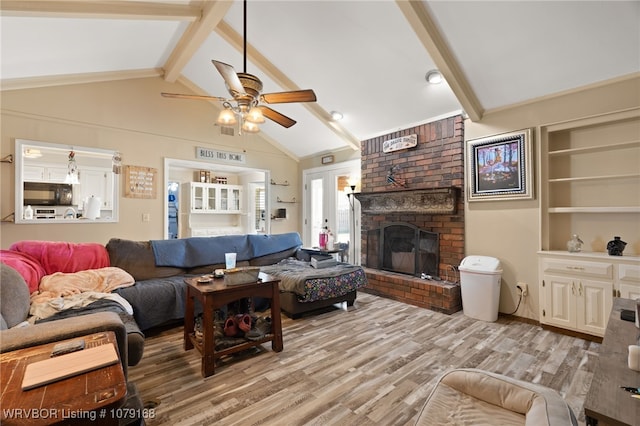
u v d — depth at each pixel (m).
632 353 1.12
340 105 4.43
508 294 3.39
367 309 3.65
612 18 2.33
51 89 3.85
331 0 2.87
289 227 6.54
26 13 2.32
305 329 3.01
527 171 3.23
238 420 1.68
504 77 3.12
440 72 3.14
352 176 5.50
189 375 2.15
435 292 3.60
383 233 4.63
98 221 4.18
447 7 2.58
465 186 3.76
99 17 2.64
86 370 0.89
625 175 2.71
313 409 1.78
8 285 1.92
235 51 4.02
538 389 1.23
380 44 3.20
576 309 2.82
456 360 2.37
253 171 6.08
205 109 5.28
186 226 6.94
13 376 0.86
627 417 0.85
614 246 2.72
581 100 2.93
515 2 2.41
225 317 2.70
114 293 2.65
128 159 4.45
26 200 4.49
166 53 4.26
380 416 1.72
